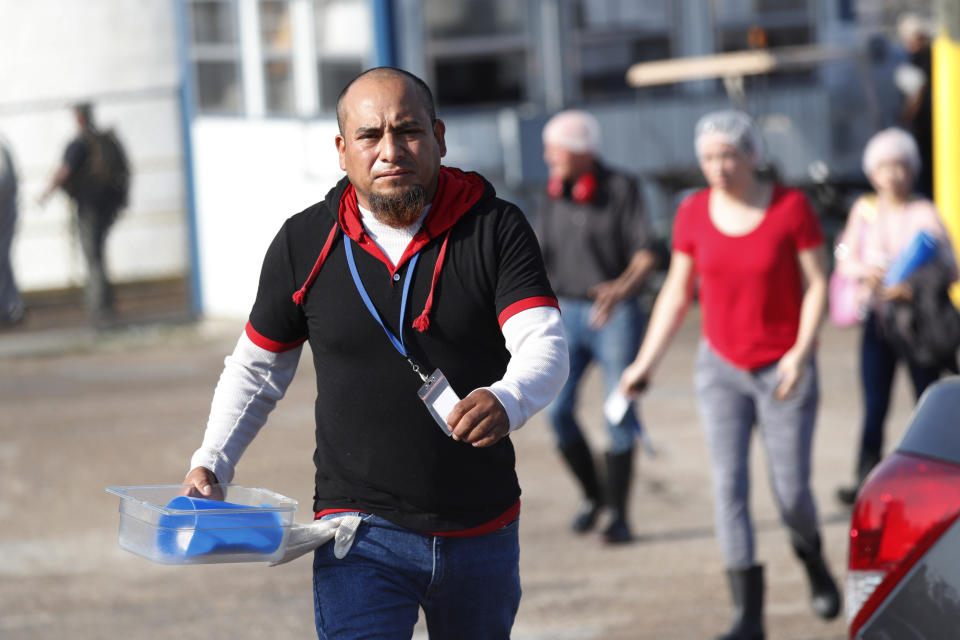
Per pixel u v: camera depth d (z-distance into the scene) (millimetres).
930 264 18125
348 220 8258
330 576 8375
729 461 14055
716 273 13984
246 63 39031
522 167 37688
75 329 37906
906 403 26156
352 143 8047
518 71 38875
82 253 38625
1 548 18578
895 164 18688
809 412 13984
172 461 23469
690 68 38094
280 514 8055
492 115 38406
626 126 39969
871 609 8250
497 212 8188
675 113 40438
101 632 15039
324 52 37219
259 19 38531
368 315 8133
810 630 14461
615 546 18109
